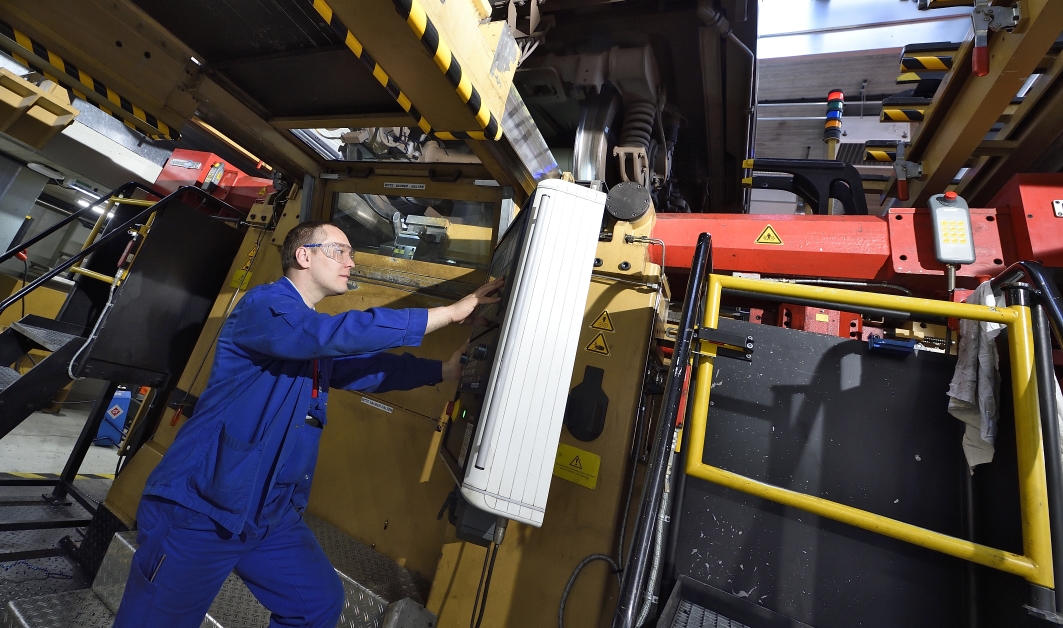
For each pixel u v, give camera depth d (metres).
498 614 1.70
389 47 1.48
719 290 1.46
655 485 1.02
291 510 1.40
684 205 4.83
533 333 1.35
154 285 2.78
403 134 4.00
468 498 1.27
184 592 1.16
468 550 1.82
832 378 1.57
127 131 4.59
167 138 2.41
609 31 3.32
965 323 1.41
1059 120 2.26
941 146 2.67
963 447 1.37
